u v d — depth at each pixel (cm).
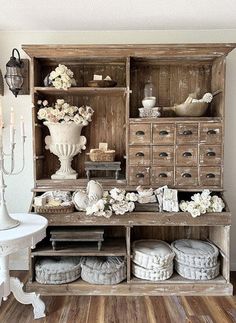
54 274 247
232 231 293
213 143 254
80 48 248
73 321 215
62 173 274
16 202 295
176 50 248
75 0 220
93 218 246
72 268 252
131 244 271
